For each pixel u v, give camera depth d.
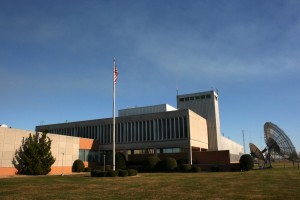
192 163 64.88
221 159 62.22
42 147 47.06
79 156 63.19
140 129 71.94
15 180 33.09
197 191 21.67
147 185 26.88
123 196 19.28
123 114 81.00
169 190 22.59
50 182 30.50
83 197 18.94
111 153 73.69
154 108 77.44
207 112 83.94
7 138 43.62
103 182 30.44
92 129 77.56
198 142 72.19
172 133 68.19
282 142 61.94
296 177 33.78
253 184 26.36
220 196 18.73
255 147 70.12
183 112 68.12
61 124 82.69
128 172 40.59
